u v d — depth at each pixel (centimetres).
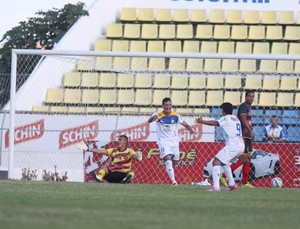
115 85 6919
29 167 5531
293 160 4800
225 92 6875
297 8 7925
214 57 4944
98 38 7681
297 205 2798
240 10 7894
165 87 6988
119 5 7919
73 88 6744
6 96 6625
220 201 2916
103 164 4897
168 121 4197
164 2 7988
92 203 2577
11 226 1741
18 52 5006
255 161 4791
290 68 7400
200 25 7750
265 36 7738
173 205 2583
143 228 1755
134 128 5588
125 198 2917
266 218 2172
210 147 4834
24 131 5569
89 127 5600
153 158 4862
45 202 2566
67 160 5522
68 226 1758
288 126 5716
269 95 6938
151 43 7575
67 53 5028
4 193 3073
